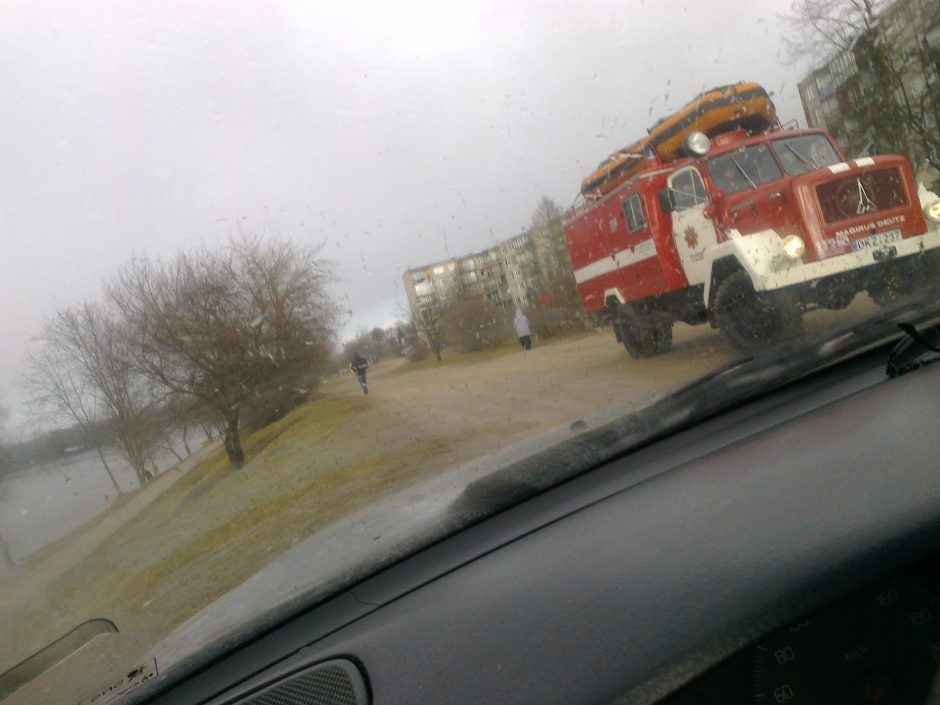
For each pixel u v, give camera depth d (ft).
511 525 9.02
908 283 24.81
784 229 24.66
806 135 28.07
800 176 24.52
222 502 19.99
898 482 7.14
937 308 11.51
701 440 10.23
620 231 31.58
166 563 16.05
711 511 7.75
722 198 25.94
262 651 7.93
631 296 31.37
